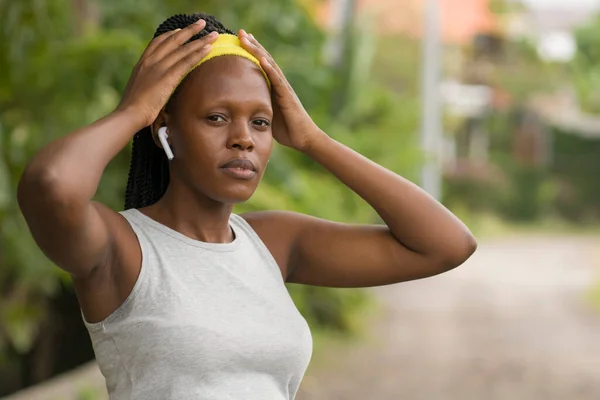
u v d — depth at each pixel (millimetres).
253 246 2498
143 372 2256
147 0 8766
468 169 36875
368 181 2619
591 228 35219
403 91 27031
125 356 2273
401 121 16219
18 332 7836
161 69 2303
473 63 40250
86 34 7777
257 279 2396
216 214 2430
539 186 36594
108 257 2270
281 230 2664
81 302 2309
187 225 2418
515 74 40031
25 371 8531
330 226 2697
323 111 11562
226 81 2342
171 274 2297
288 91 2531
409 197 2627
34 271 7230
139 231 2342
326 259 2674
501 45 40781
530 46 41312
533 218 36188
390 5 26641
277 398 2328
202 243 2373
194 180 2363
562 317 14172
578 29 47312
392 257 2666
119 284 2289
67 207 2092
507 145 39688
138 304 2266
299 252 2691
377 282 2699
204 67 2352
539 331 12844
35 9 7070
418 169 15117
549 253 24969
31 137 7145
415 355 10969
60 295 8625
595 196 37469
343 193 12945
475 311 14688
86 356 8719
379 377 9750
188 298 2277
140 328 2248
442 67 37469
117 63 6879
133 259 2295
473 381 9633
